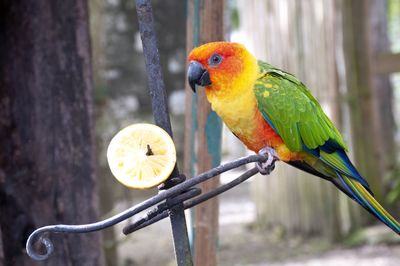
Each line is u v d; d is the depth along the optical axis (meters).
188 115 3.65
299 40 8.23
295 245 8.38
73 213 3.75
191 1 3.61
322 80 8.09
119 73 11.87
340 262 7.40
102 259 3.87
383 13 11.23
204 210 3.57
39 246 3.63
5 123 3.68
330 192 8.23
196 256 3.59
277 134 3.68
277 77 3.77
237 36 13.16
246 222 9.81
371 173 8.37
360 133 8.26
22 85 3.68
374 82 8.30
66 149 3.73
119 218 2.30
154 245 8.84
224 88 3.49
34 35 3.67
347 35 8.15
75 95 3.76
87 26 3.81
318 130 3.79
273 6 8.52
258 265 7.64
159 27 12.37
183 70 12.53
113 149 2.36
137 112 11.91
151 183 2.31
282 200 8.86
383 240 7.82
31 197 3.70
